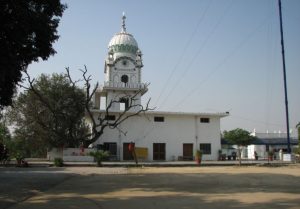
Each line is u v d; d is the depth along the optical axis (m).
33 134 47.16
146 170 29.27
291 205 11.52
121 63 63.72
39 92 47.84
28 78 41.12
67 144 46.03
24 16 16.41
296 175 23.19
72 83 45.72
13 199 13.62
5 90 18.70
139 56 64.69
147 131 49.97
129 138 49.38
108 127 48.97
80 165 35.72
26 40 17.05
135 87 59.72
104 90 60.09
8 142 42.19
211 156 51.12
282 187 16.81
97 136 44.91
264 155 62.97
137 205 11.83
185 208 11.16
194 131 51.19
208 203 12.06
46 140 46.81
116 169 30.62
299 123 43.59
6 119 47.62
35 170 28.95
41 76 49.06
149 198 13.45
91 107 49.62
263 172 25.88
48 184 18.73
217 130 51.75
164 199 13.14
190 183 18.86
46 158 51.97
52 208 11.56
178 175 23.81
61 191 15.96
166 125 50.62
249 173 24.94
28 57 18.12
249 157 63.34
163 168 32.12
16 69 17.25
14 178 21.58
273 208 10.98
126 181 20.11
